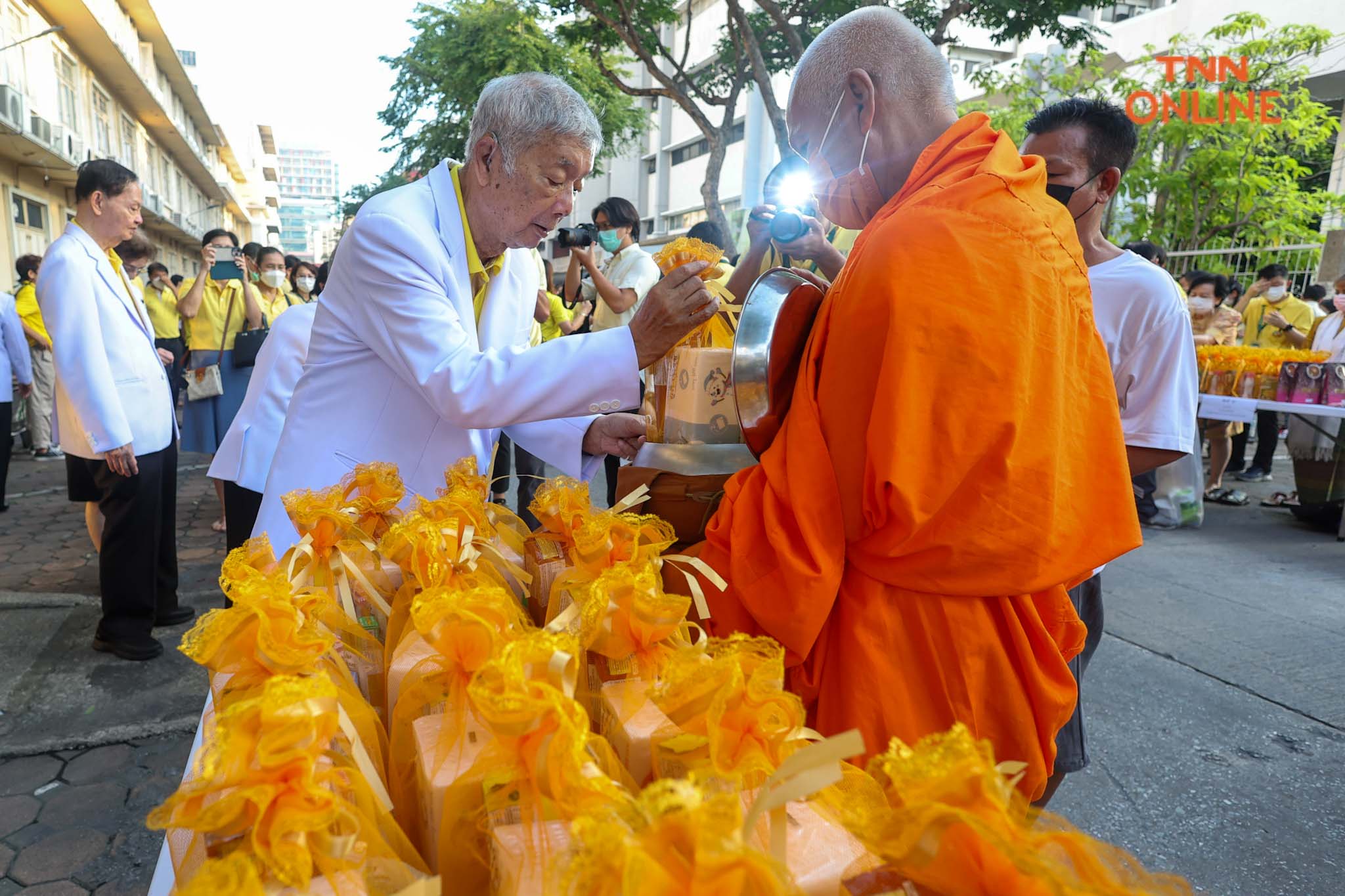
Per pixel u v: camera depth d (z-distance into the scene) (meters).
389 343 1.41
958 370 0.95
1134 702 3.10
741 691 0.72
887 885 0.62
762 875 0.51
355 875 0.63
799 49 6.15
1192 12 12.21
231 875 0.57
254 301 5.61
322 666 0.89
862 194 1.30
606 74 7.64
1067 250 1.07
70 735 2.74
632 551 1.04
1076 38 7.57
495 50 12.64
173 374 7.73
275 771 0.63
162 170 32.38
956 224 0.99
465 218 1.54
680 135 24.14
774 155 6.91
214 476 2.93
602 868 0.53
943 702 1.02
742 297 2.33
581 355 1.27
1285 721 2.97
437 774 0.78
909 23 1.27
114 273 3.20
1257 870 2.19
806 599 1.00
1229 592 4.30
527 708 0.67
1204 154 9.71
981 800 0.55
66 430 3.23
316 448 1.52
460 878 0.76
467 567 1.06
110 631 3.32
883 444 0.96
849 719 1.03
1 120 12.00
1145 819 2.40
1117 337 1.80
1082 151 1.81
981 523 0.97
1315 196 10.20
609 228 4.61
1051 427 0.98
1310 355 5.71
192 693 3.07
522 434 1.67
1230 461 7.75
